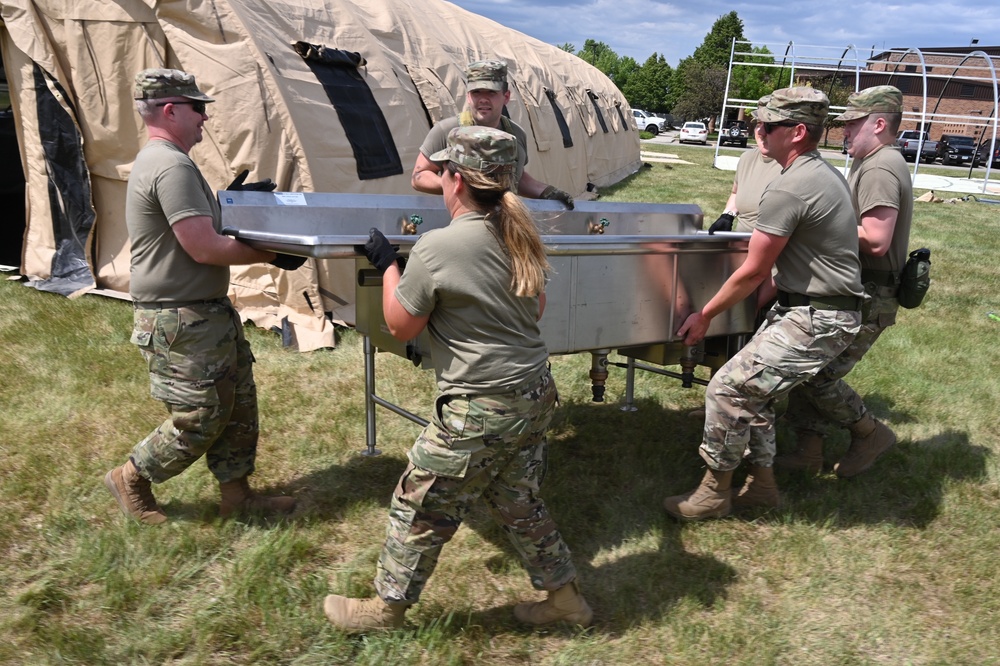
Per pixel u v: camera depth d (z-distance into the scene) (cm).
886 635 288
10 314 623
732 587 315
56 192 696
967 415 499
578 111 1606
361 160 675
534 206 393
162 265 295
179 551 319
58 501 355
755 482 368
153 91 292
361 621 272
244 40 613
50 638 266
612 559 333
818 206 316
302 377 529
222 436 334
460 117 403
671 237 348
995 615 299
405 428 451
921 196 1986
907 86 4694
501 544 338
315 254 262
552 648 277
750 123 451
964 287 883
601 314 338
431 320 244
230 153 604
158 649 264
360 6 862
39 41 635
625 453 434
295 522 343
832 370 375
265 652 265
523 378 240
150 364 306
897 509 381
